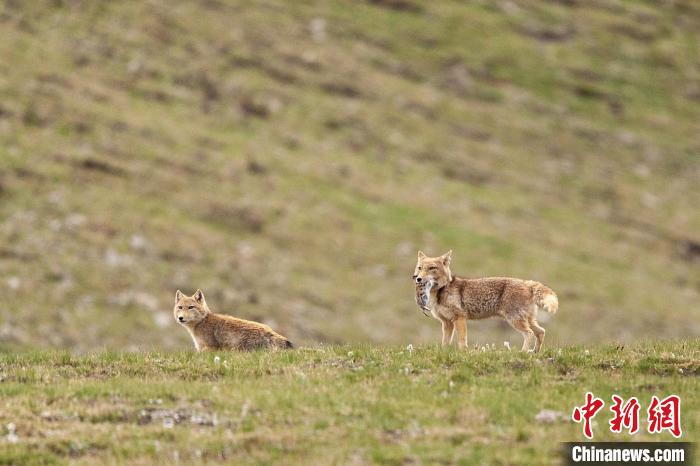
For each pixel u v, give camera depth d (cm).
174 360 1930
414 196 7319
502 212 7456
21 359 1959
